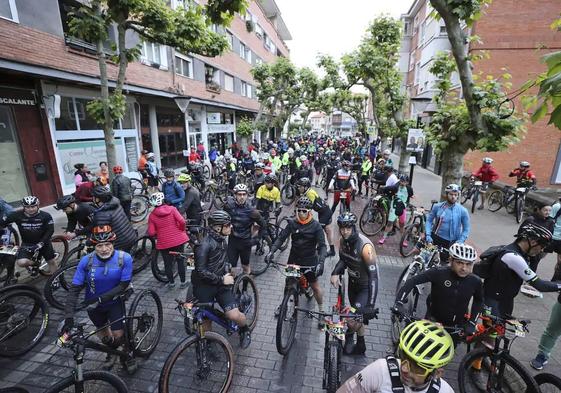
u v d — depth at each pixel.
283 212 10.30
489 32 13.50
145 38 7.91
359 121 31.80
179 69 17.69
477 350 3.20
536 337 4.24
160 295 5.30
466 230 4.83
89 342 2.96
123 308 3.52
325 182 14.38
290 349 4.03
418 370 1.76
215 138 24.39
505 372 3.12
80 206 5.56
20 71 7.86
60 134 10.29
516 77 13.61
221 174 13.10
